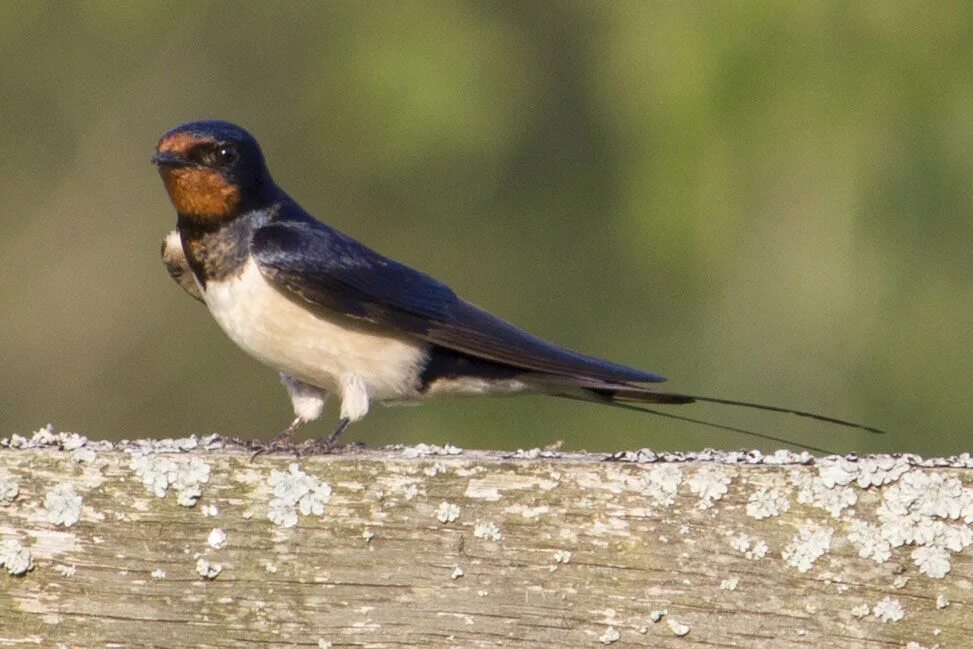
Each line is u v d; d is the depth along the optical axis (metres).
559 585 4.77
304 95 16.22
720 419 12.80
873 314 11.97
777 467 4.76
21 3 16.23
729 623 4.73
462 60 15.07
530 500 4.80
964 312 11.89
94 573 4.82
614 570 4.76
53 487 4.84
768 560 4.73
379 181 16.08
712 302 12.25
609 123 15.65
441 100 14.87
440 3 15.27
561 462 4.82
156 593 4.81
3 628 4.81
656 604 4.75
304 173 16.25
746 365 12.67
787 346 12.45
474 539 4.79
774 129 11.58
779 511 4.74
